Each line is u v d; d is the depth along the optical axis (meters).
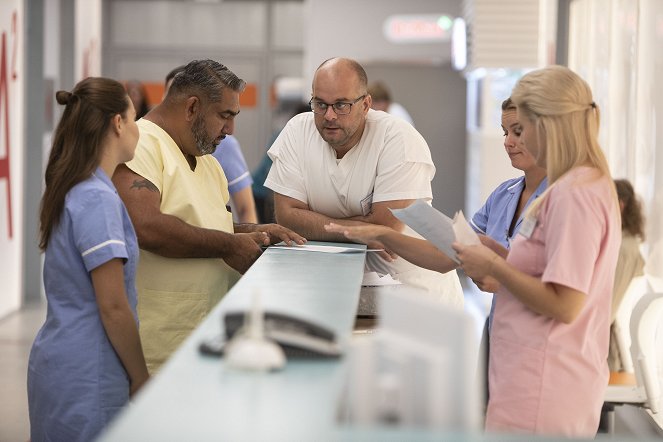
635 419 5.39
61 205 3.29
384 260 3.96
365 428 1.83
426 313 2.01
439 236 3.18
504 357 3.15
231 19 16.80
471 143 11.33
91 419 3.30
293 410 1.73
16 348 8.14
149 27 16.77
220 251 3.88
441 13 13.28
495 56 9.64
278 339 2.04
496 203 4.16
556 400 3.06
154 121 4.00
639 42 5.82
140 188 3.77
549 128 2.99
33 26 10.00
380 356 2.00
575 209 2.93
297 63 16.84
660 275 5.36
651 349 4.72
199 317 3.98
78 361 3.29
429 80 13.42
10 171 9.39
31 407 3.45
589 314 3.07
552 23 8.83
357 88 3.99
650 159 5.59
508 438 1.82
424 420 1.95
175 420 1.67
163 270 3.96
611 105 6.49
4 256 9.27
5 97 9.11
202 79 3.91
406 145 4.21
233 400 1.78
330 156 4.26
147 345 3.97
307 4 13.46
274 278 2.96
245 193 6.11
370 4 13.34
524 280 2.95
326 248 3.81
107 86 3.32
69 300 3.32
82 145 3.29
